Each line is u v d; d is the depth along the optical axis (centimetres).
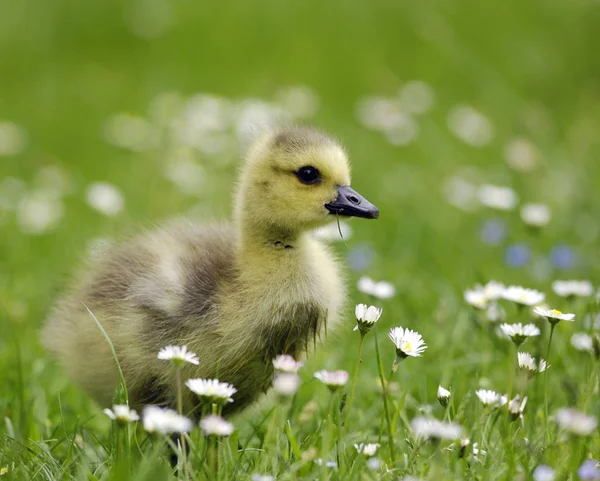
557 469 813
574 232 1644
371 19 2967
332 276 1042
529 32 2842
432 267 1524
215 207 1714
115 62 2789
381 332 1234
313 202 1008
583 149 2103
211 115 2041
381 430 882
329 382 802
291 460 860
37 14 2977
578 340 1072
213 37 2903
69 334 1040
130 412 797
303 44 2842
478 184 1889
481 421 886
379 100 2294
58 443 917
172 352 822
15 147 2083
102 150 2170
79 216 1773
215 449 886
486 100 2477
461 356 1187
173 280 975
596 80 2652
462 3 2998
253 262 989
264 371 988
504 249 1557
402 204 1805
